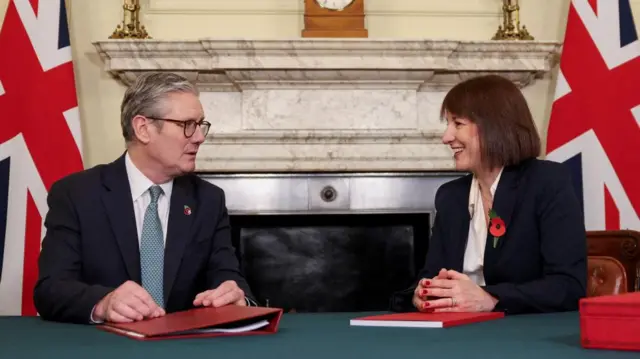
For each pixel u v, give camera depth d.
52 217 2.08
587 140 3.51
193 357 1.13
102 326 1.57
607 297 1.21
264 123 3.71
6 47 3.47
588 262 2.26
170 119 2.12
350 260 3.95
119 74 3.72
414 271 3.95
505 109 2.12
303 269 3.94
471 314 1.66
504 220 2.05
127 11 3.73
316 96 3.72
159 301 2.05
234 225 3.91
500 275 2.05
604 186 3.48
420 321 1.51
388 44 3.61
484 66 3.75
